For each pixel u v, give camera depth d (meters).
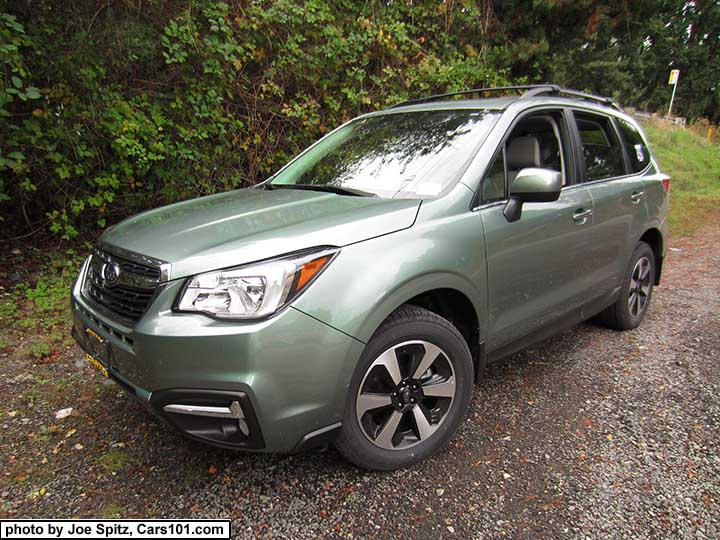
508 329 2.85
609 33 10.53
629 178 3.93
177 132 5.69
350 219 2.25
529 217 2.83
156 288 2.03
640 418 2.93
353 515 2.17
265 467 2.46
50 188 5.17
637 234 3.94
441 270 2.35
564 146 3.36
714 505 2.25
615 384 3.33
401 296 2.20
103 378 3.33
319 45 6.64
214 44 5.56
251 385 1.89
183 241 2.19
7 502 2.24
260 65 6.31
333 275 2.04
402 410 2.37
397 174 2.87
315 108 6.61
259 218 2.39
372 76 7.21
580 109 3.60
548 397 3.16
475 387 3.28
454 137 2.93
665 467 2.50
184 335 1.91
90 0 4.84
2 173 4.95
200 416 1.98
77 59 4.75
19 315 4.21
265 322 1.90
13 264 5.07
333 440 2.15
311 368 1.98
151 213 2.79
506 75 9.75
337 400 2.08
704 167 15.11
